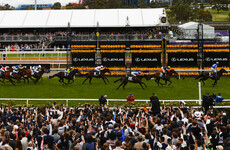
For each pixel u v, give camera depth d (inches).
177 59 1314.0
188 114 626.5
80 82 1264.8
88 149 422.0
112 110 692.7
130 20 2091.5
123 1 5113.2
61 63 1529.3
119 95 1053.2
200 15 4229.8
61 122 505.4
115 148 410.6
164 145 440.1
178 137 468.8
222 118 592.4
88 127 526.0
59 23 2116.1
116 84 1225.4
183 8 4205.2
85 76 1362.0
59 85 1217.4
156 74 1176.2
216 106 824.3
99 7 4594.0
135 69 1307.8
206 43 1428.4
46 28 2235.5
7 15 2188.7
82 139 434.0
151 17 2110.0
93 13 2198.6
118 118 534.0
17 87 1183.6
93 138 458.6
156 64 1312.7
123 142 461.4
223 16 4874.5
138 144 434.0
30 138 458.6
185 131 515.2
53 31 2226.9
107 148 402.3
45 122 530.3
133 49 1374.3
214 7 5497.1
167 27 1325.0
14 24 2103.8
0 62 1573.6
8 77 1212.5
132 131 503.8
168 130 500.7
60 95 1059.3
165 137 462.6
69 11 2240.4
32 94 1075.3
